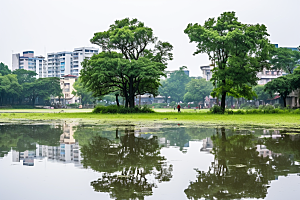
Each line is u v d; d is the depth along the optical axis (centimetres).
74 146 1288
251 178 796
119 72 4403
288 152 1135
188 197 660
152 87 5134
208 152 1140
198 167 909
